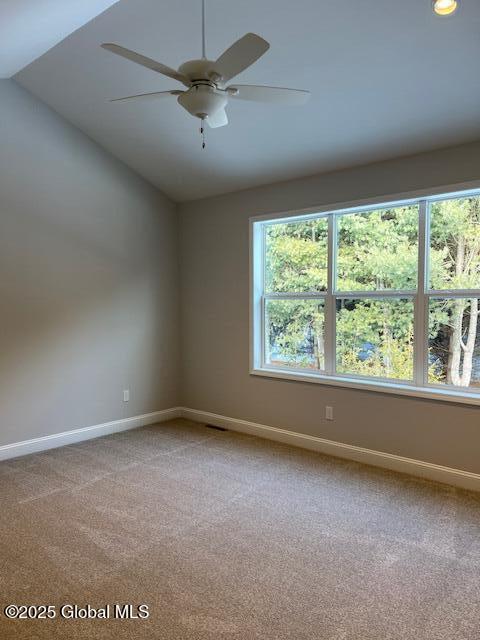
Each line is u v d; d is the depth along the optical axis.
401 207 3.67
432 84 2.87
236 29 2.88
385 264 3.78
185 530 2.73
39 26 2.94
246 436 4.59
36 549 2.52
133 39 3.12
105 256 4.61
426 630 1.92
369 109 3.20
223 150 4.08
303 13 2.65
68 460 3.89
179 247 5.28
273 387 4.45
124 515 2.91
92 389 4.54
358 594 2.15
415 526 2.78
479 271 3.31
